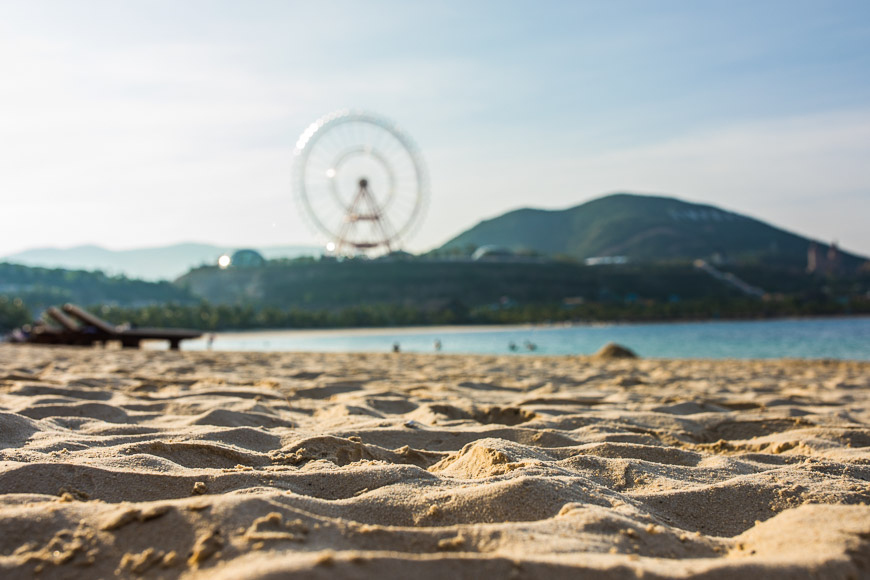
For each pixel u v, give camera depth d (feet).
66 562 5.48
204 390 19.22
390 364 42.04
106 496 7.45
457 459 9.95
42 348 63.46
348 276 415.44
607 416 15.03
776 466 9.84
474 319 331.57
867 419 16.21
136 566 5.37
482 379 27.89
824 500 7.70
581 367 39.40
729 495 7.97
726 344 128.57
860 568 5.29
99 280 452.35
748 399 20.75
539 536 5.97
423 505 7.04
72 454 9.18
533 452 10.02
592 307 367.45
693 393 22.91
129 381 22.72
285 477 8.02
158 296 433.48
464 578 5.04
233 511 6.05
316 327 297.53
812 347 113.60
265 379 25.52
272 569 4.83
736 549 6.23
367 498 7.19
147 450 9.45
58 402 14.42
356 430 12.42
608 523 6.36
